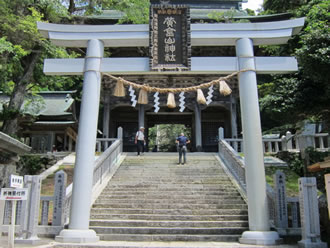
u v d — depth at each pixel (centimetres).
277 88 1084
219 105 2122
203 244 702
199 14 2528
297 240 754
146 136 2339
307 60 838
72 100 2378
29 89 1758
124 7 1819
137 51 2209
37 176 738
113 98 2108
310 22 984
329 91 893
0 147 783
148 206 933
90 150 779
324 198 850
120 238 768
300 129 1430
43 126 2189
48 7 1445
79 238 704
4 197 624
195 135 2206
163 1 2656
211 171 1265
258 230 726
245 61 834
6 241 695
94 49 845
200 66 844
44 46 1370
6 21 1249
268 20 2341
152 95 2092
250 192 756
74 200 747
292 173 1314
